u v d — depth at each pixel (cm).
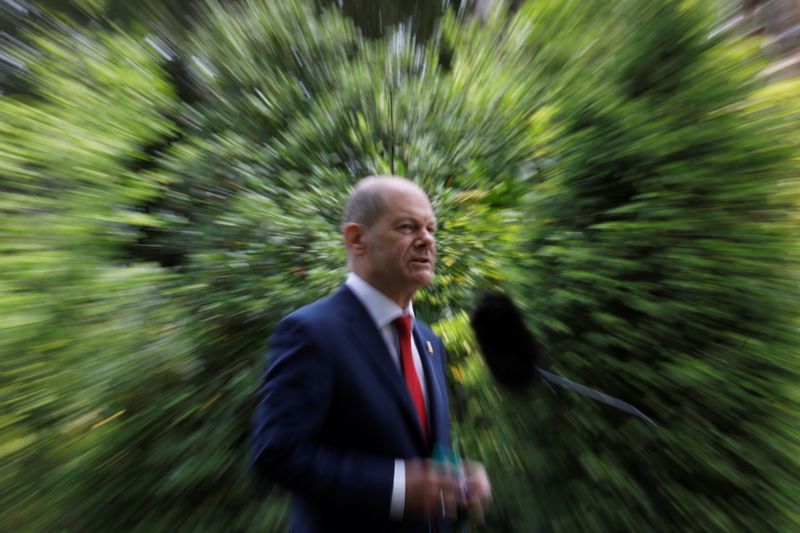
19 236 251
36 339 238
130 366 256
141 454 259
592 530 232
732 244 221
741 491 218
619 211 238
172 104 366
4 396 235
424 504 130
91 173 275
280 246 328
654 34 240
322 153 396
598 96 253
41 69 308
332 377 135
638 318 237
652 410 232
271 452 127
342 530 138
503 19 411
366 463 131
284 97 412
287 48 438
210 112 395
